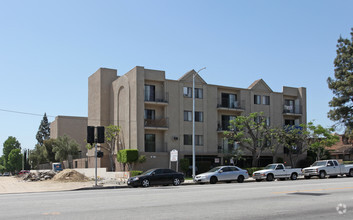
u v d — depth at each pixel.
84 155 68.88
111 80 52.06
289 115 53.94
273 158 49.59
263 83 52.28
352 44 49.94
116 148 47.94
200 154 45.94
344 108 48.03
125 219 10.17
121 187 28.42
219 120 49.03
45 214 11.23
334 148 63.41
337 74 50.09
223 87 49.31
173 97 45.59
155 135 44.88
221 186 23.45
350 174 36.62
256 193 17.25
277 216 10.60
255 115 43.91
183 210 11.80
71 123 74.44
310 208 12.12
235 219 10.12
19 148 131.75
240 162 48.94
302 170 35.88
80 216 10.77
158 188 23.05
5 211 12.09
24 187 32.03
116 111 48.69
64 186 31.52
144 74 44.12
